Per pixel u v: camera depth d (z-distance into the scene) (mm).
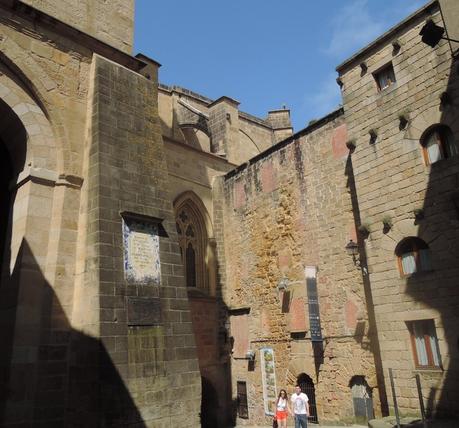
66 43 11875
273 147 19438
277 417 14297
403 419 11195
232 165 23250
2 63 10555
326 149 17031
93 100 11680
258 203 19844
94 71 11992
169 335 10555
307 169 17656
